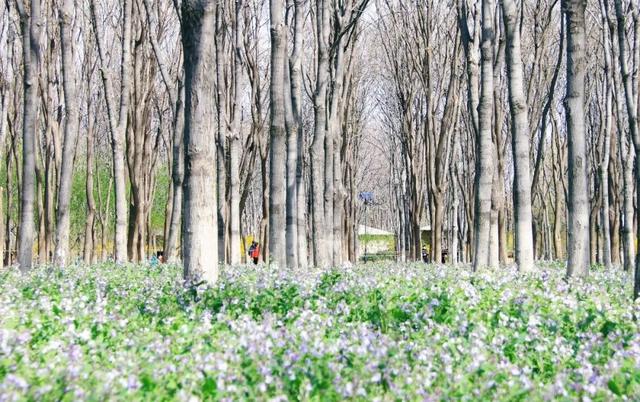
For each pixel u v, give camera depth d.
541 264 23.91
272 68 15.84
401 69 31.50
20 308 7.98
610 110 23.33
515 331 7.26
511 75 14.20
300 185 19.91
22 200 15.79
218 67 22.00
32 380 4.83
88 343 6.25
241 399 4.82
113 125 20.64
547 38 26.08
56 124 26.52
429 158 28.88
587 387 5.16
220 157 22.47
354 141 40.81
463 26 17.98
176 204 22.67
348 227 39.56
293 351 5.60
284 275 10.78
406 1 28.77
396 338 6.64
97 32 20.22
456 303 8.18
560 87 33.34
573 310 8.16
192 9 10.89
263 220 30.77
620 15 16.70
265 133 30.75
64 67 17.95
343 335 6.34
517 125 14.15
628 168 20.69
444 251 44.66
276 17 15.65
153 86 28.16
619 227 31.75
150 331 6.96
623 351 6.23
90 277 12.73
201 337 6.41
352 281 9.99
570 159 12.53
